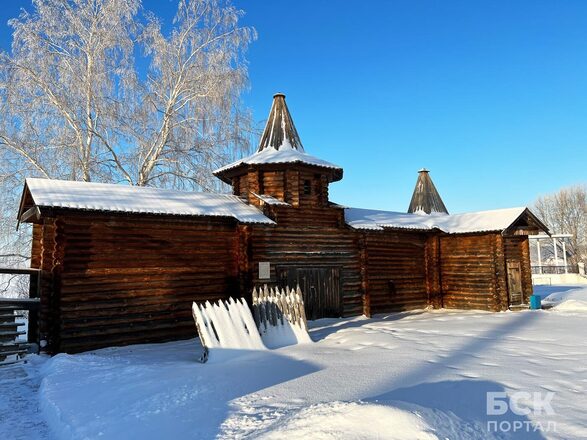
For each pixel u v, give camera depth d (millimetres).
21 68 16500
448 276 19172
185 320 12289
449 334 10875
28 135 17203
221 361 8570
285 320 10570
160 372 7609
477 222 18875
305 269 14984
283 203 14414
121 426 5004
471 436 4113
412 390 5730
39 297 10531
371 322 14242
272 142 16734
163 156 20266
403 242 18625
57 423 5418
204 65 20250
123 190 12820
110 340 11078
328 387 6203
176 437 4590
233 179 16484
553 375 6500
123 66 18875
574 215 65250
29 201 12758
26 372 8625
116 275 11398
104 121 18703
